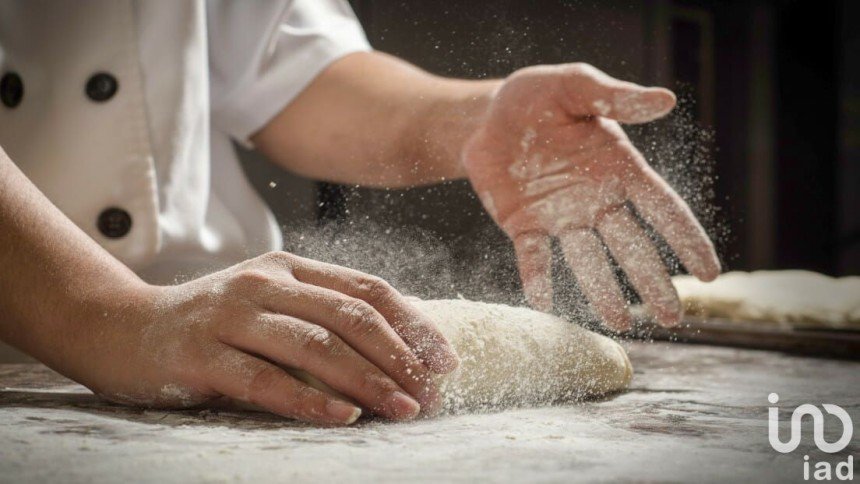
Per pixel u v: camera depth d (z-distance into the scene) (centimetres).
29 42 96
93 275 76
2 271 76
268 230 106
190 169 99
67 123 95
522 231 92
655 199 90
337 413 71
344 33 108
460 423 73
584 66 90
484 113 95
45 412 74
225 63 107
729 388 85
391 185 104
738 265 202
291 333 72
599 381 82
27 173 95
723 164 200
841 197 206
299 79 105
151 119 97
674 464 65
